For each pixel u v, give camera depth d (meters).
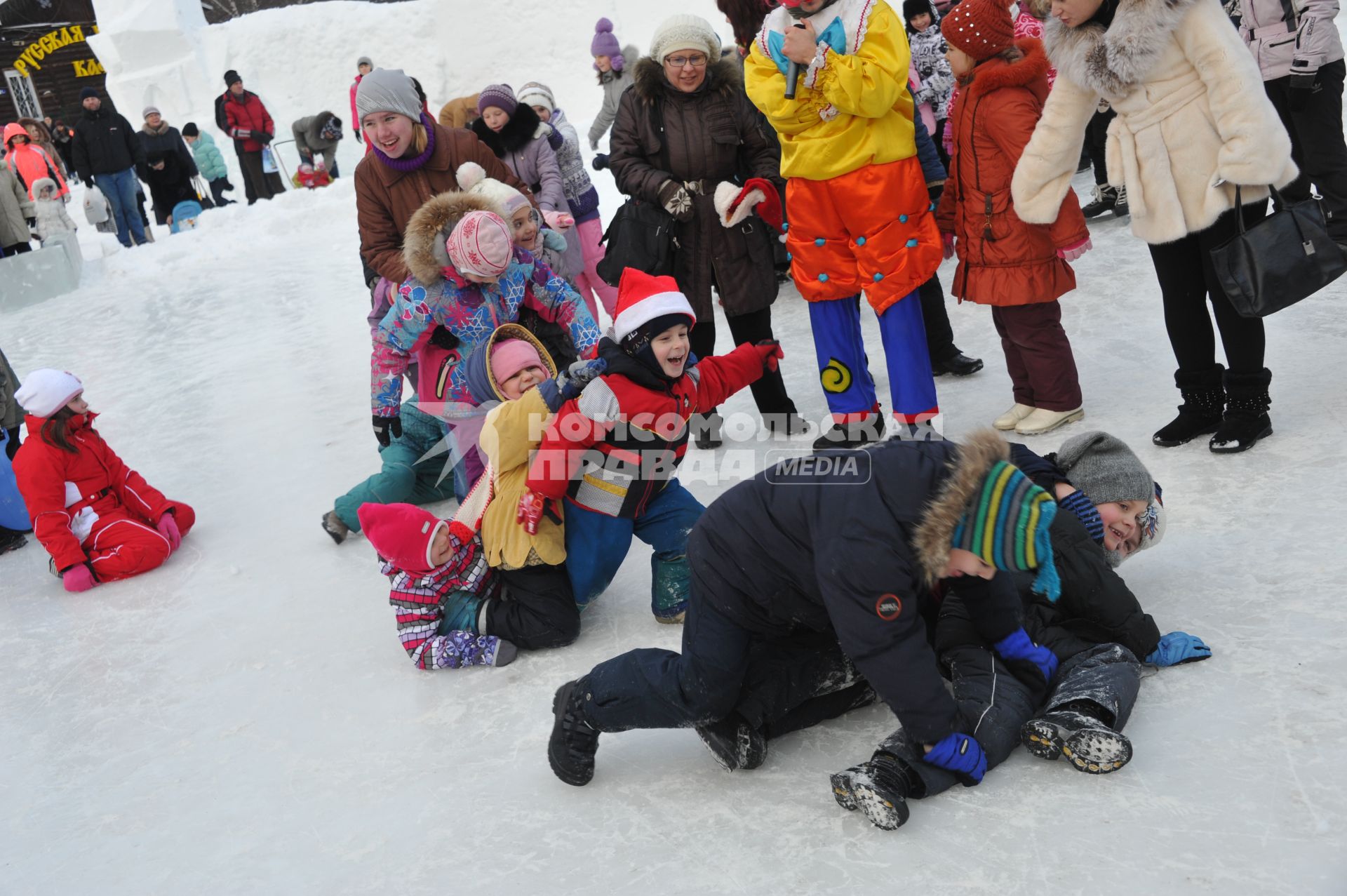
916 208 4.00
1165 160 3.54
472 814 2.63
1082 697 2.41
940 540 2.15
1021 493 2.13
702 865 2.32
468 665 3.32
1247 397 3.69
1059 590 2.34
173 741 3.19
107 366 8.22
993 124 3.87
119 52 23.75
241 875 2.54
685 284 4.68
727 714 2.54
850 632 2.22
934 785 2.35
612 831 2.48
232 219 14.48
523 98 6.42
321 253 12.34
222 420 6.37
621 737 2.86
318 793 2.82
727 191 4.35
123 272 12.62
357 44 23.64
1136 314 5.30
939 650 2.71
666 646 3.25
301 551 4.41
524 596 3.30
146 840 2.74
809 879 2.22
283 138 23.64
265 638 3.73
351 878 2.47
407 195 4.52
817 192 4.04
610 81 9.62
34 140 13.85
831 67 3.72
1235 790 2.25
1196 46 3.37
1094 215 7.10
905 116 3.98
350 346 7.65
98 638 3.95
